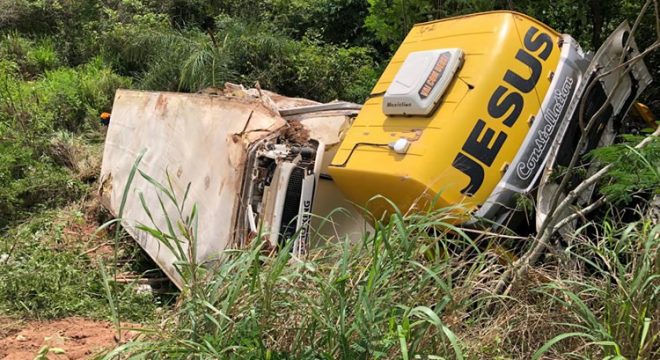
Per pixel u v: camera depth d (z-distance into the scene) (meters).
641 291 3.08
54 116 12.97
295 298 3.15
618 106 5.02
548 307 3.40
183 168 6.31
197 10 18.52
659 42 3.52
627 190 3.84
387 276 2.94
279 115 5.80
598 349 3.12
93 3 18.89
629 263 3.44
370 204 4.83
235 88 7.40
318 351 2.90
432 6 7.31
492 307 3.51
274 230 5.00
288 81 12.98
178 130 6.68
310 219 5.16
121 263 7.16
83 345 4.98
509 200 4.53
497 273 3.89
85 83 14.27
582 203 4.59
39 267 6.17
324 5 15.63
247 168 5.23
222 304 3.08
